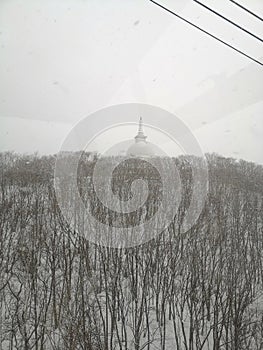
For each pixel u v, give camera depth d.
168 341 5.74
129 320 6.12
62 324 5.31
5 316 5.47
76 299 5.24
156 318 6.20
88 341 4.61
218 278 6.18
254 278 7.05
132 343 5.53
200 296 6.30
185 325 6.11
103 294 6.56
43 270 7.03
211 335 5.85
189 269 6.65
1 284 6.11
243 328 5.23
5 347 5.21
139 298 6.62
